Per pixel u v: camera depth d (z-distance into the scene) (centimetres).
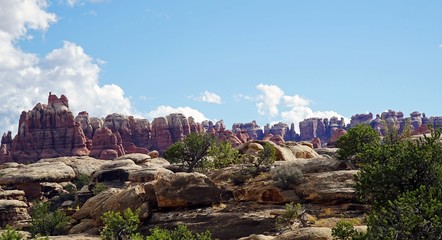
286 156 6688
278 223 3538
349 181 3956
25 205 7075
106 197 5059
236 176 4894
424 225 1756
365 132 4462
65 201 8194
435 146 2417
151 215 4262
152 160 10294
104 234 3381
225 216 3931
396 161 2405
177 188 4288
